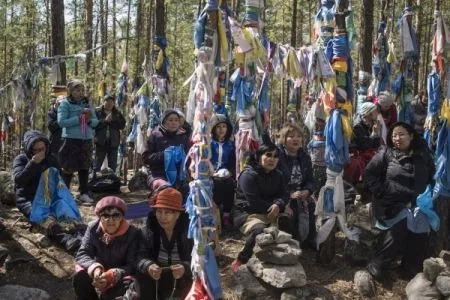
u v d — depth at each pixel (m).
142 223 5.38
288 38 17.12
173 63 17.59
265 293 4.24
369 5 7.77
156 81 7.66
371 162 4.73
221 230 5.42
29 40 16.86
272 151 4.61
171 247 3.90
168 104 7.73
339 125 4.62
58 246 4.98
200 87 3.74
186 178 5.26
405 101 5.99
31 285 4.37
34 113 6.64
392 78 6.48
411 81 5.98
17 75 6.63
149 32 15.33
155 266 3.67
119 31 21.16
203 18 3.79
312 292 4.22
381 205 4.64
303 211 4.99
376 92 6.29
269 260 4.29
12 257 4.71
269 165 4.63
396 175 4.57
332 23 4.70
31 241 4.98
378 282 4.53
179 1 16.73
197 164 3.77
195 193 3.75
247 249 4.50
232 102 5.52
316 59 4.64
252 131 5.15
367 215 5.07
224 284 4.39
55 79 6.66
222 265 4.71
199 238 3.73
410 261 4.62
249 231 4.49
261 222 4.56
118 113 7.65
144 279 3.76
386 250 4.53
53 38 8.70
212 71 3.76
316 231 5.18
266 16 16.53
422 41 15.30
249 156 4.87
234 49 4.60
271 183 4.71
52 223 5.01
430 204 4.56
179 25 18.34
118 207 3.75
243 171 4.77
